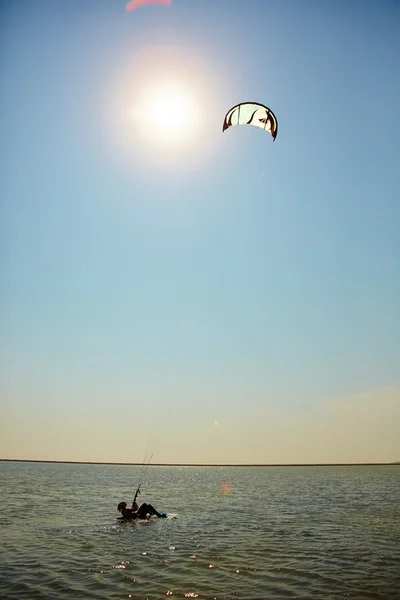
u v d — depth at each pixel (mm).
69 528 27312
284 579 16000
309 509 40000
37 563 18234
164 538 24031
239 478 125062
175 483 91812
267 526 28891
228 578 16094
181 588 14875
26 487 66500
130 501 46438
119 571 17000
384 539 24000
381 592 14516
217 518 33031
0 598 13828
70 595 14125
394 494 58469
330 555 19844
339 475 144750
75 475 124125
